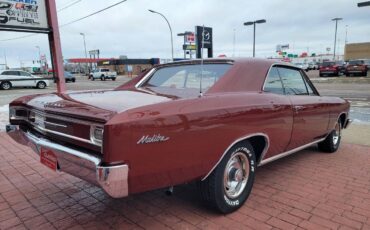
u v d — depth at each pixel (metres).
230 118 2.78
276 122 3.33
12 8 6.48
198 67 3.46
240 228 2.78
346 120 5.36
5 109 10.63
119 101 2.58
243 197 3.12
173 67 3.80
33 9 6.80
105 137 2.07
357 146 5.71
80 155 2.31
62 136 2.65
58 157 2.61
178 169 2.45
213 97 2.78
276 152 3.60
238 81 3.16
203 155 2.59
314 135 4.31
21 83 24.47
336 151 5.35
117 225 2.87
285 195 3.48
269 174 4.16
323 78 29.28
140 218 2.99
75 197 3.49
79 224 2.90
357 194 3.52
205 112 2.58
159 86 3.73
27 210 3.19
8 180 4.02
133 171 2.18
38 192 3.64
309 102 4.00
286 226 2.81
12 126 3.53
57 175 4.19
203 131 2.56
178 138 2.39
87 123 2.33
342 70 33.38
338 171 4.29
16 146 5.69
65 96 3.10
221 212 2.99
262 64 3.50
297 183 3.84
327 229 2.77
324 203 3.28
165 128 2.30
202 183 2.86
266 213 3.06
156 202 3.32
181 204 3.26
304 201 3.33
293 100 3.69
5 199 3.45
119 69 71.38
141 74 4.16
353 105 11.52
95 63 81.12
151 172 2.28
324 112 4.40
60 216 3.05
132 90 3.52
